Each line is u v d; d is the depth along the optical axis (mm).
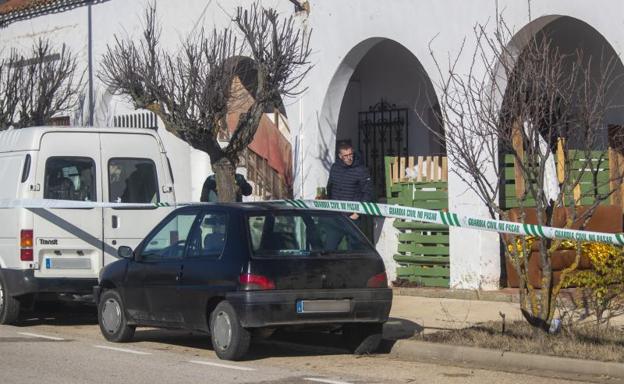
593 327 24203
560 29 34000
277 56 31984
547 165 30250
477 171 22953
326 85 35875
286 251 22984
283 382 20344
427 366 22688
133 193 31188
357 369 22250
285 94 34000
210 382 20312
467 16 31734
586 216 22906
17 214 29547
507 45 30281
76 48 46094
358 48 35156
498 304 30078
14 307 30156
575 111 24281
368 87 41781
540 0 29875
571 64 34094
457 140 29375
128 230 30797
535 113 22266
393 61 40719
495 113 23812
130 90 32938
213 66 31891
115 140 31078
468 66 31641
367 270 23438
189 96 31469
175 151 43062
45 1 47094
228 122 37875
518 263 23609
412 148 40250
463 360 23297
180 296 24047
